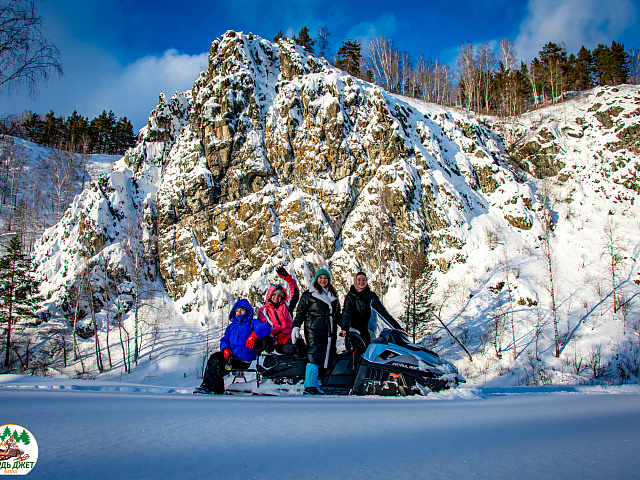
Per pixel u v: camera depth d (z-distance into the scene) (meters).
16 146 74.62
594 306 30.64
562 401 3.21
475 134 52.84
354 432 1.67
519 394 4.77
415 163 44.59
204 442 1.46
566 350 26.59
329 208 42.06
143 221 43.94
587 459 1.20
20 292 35.72
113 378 29.81
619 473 1.04
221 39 50.66
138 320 35.38
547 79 71.69
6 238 53.53
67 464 1.14
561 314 30.44
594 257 36.72
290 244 41.03
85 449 1.34
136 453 1.29
